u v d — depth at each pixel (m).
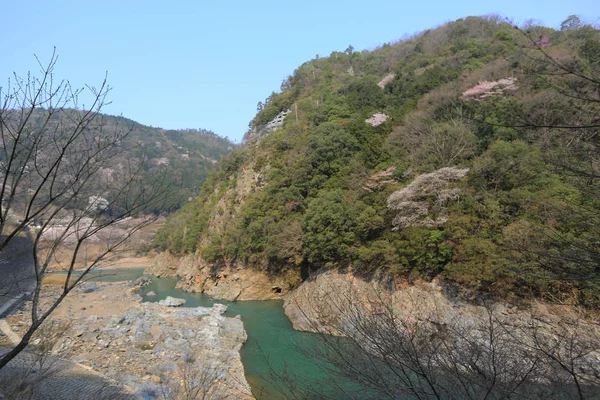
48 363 15.44
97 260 6.51
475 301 18.98
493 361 4.72
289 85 74.00
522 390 4.89
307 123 48.75
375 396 5.13
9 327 21.94
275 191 39.00
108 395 13.68
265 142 50.41
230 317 28.25
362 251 25.64
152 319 26.11
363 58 73.00
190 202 66.88
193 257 49.69
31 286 32.19
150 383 15.50
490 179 24.31
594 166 6.49
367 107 44.31
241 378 16.69
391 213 27.02
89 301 33.69
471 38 56.69
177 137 156.12
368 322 5.65
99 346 19.98
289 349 20.05
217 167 61.25
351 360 5.32
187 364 17.98
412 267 23.45
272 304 33.62
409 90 43.31
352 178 33.59
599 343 5.73
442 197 23.98
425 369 4.89
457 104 33.38
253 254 37.69
